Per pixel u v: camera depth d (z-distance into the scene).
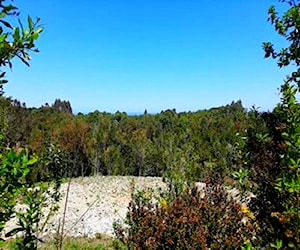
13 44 1.85
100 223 16.25
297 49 3.35
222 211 5.11
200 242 4.82
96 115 68.62
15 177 1.95
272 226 3.71
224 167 5.62
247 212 4.19
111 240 13.40
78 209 18.92
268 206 3.74
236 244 4.76
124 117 72.25
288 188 3.08
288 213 3.21
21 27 1.88
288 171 3.17
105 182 27.42
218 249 4.80
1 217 2.14
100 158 54.28
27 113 49.66
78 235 14.03
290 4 3.32
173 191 8.91
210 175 5.70
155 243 5.07
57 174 7.28
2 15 1.84
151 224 5.28
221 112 55.44
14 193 2.02
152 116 72.94
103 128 61.19
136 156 54.47
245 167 4.04
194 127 51.72
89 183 26.80
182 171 9.50
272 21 3.38
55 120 60.00
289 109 3.10
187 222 5.00
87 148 50.47
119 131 62.00
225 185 5.52
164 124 70.50
